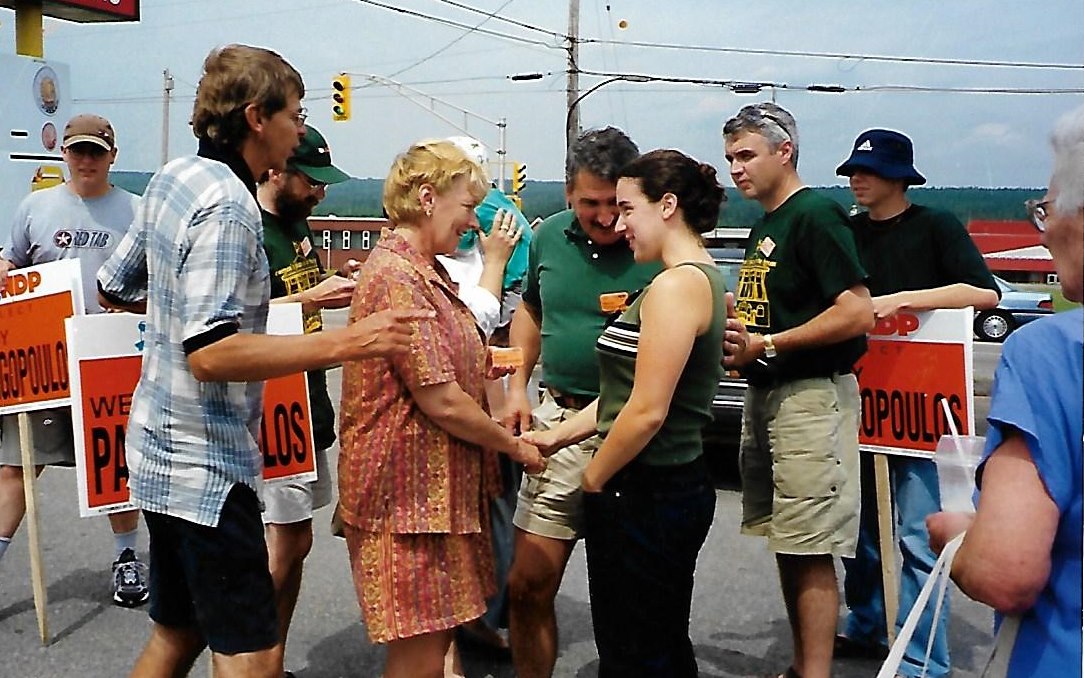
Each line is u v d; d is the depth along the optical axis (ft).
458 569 8.66
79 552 16.93
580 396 10.78
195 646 9.18
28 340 12.94
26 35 29.53
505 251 12.00
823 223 10.71
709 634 13.94
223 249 7.73
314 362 7.75
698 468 8.91
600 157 10.19
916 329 11.94
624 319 8.92
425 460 8.43
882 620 12.96
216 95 8.11
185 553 8.18
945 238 12.39
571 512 10.43
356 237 116.88
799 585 11.14
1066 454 5.00
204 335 7.64
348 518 8.66
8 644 13.08
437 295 8.57
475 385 8.84
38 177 28.81
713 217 9.06
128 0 31.76
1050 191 5.16
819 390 10.96
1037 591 5.10
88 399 11.61
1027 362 5.16
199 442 8.04
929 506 12.10
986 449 5.33
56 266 12.75
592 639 13.82
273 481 11.35
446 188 8.57
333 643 13.39
